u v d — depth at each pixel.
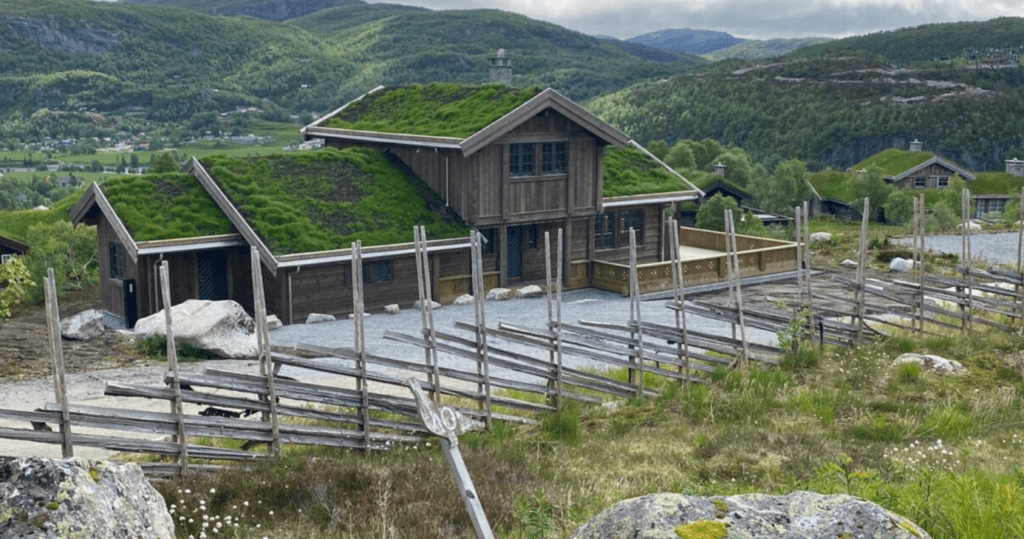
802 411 15.59
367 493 10.79
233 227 28.42
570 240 33.84
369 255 28.36
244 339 22.33
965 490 8.04
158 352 21.59
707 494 10.53
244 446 12.80
